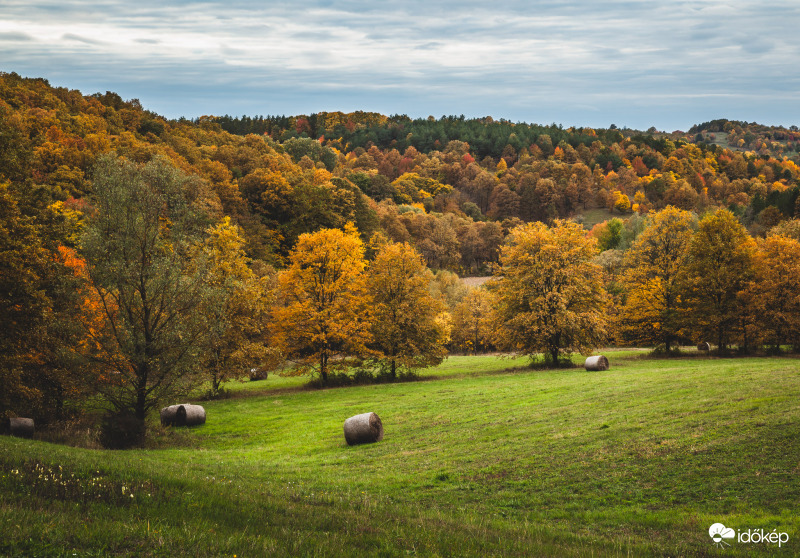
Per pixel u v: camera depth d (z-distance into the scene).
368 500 14.07
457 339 86.81
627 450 16.72
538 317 46.56
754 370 29.27
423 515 12.46
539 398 29.12
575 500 13.86
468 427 24.25
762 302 47.34
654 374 33.41
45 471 12.47
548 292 46.34
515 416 24.92
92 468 13.61
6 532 7.70
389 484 16.66
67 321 26.23
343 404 35.28
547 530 11.48
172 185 28.45
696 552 9.77
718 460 14.68
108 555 7.50
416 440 23.41
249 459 22.23
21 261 23.62
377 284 48.53
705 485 13.46
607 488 14.34
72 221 38.16
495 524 11.98
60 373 26.73
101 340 26.72
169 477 13.55
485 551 9.23
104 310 28.81
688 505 12.63
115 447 25.03
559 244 48.38
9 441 18.88
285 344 44.81
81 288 26.69
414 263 48.56
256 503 11.76
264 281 45.59
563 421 22.28
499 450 19.31
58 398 28.64
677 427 18.02
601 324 46.25
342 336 44.31
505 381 39.50
